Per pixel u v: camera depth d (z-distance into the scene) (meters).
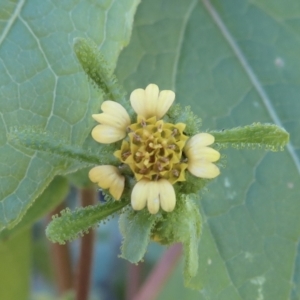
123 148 0.06
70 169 0.07
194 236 0.06
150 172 0.06
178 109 0.07
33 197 0.07
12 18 0.07
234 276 0.08
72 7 0.07
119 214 0.06
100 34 0.07
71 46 0.07
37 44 0.07
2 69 0.07
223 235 0.08
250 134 0.06
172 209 0.06
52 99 0.07
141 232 0.06
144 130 0.06
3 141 0.07
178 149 0.06
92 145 0.07
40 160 0.07
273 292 0.08
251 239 0.08
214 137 0.06
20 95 0.07
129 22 0.07
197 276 0.08
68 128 0.07
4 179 0.07
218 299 0.08
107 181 0.06
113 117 0.06
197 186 0.06
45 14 0.07
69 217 0.06
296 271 0.08
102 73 0.06
